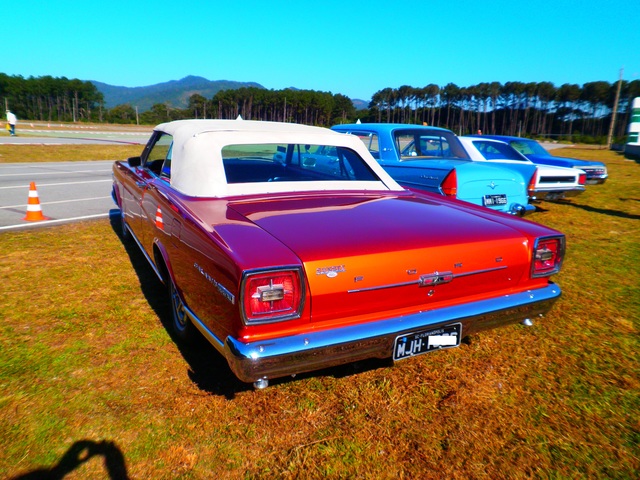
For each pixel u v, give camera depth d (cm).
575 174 787
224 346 210
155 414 243
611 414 255
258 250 208
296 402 260
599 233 674
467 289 250
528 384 283
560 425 246
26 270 447
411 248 227
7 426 229
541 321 370
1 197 848
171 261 292
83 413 241
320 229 237
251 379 203
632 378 290
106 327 336
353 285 214
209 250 224
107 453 215
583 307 396
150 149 416
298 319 208
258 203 280
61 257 491
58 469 204
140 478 202
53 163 1557
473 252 243
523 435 238
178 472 206
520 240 260
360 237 230
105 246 538
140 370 283
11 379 267
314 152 359
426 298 239
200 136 309
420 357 314
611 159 2320
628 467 216
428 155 668
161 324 344
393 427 241
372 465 214
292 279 203
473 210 306
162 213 309
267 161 339
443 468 214
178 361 295
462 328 248
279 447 224
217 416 244
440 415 252
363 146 366
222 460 214
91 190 970
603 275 479
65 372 277
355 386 278
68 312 358
